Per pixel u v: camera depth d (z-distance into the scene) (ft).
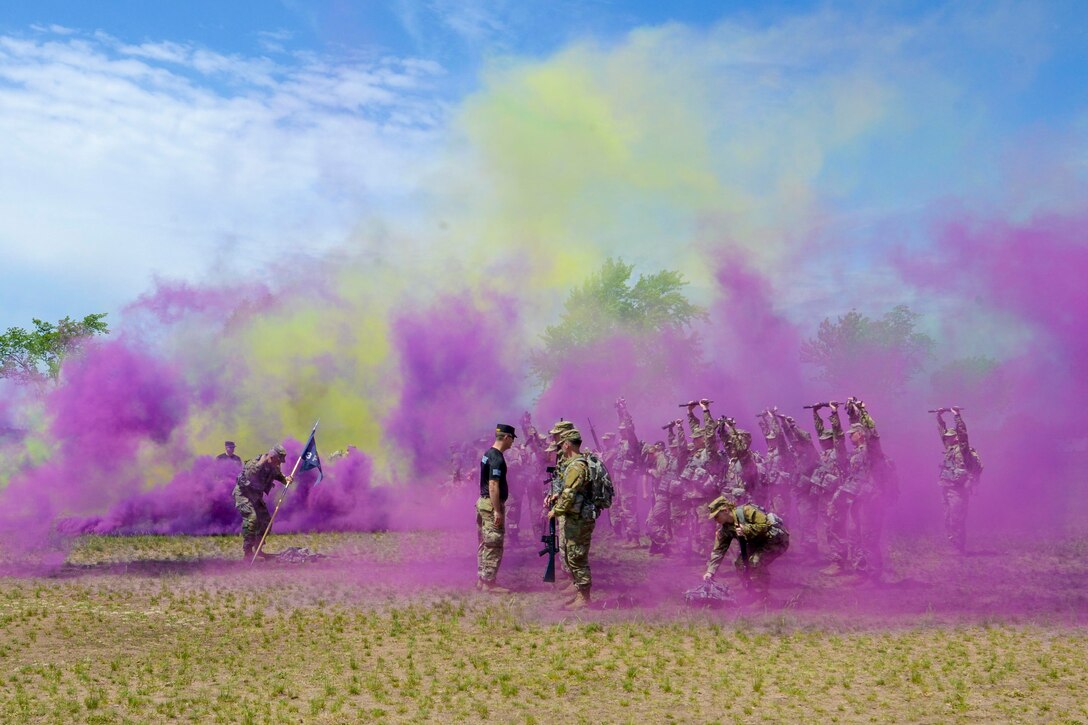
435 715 24.76
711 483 53.11
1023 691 26.17
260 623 36.73
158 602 41.45
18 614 38.14
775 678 27.89
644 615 37.63
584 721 24.09
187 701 25.86
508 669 29.45
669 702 25.71
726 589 39.81
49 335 144.87
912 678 27.50
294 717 24.54
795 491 55.98
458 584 46.50
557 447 41.70
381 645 33.04
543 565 53.93
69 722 23.99
